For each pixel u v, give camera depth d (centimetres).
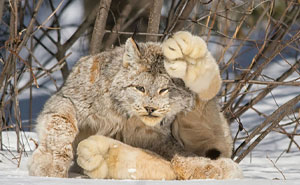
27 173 741
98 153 679
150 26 1083
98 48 1102
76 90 793
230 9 1159
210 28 1133
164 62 730
